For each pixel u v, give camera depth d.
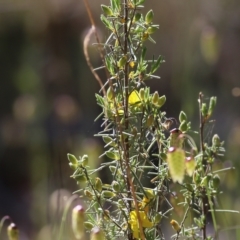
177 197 3.00
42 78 10.25
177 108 7.96
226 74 10.33
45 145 7.10
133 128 2.65
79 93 9.24
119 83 2.65
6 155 10.77
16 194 10.43
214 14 11.44
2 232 8.25
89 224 2.72
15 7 12.55
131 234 2.67
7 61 12.50
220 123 9.16
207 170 2.91
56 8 12.11
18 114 9.00
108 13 2.64
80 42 10.39
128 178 2.61
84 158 2.67
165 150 2.68
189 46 7.07
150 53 11.58
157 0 11.48
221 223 5.12
